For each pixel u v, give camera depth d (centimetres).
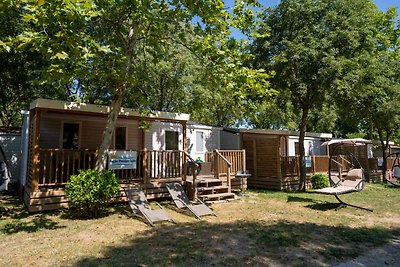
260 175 1524
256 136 1606
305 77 1196
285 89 1347
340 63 1130
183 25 1012
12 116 1956
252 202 1059
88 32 981
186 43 966
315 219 799
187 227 713
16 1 543
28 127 1055
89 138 1215
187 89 1903
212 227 712
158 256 507
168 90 1880
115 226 711
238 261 486
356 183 1048
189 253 523
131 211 866
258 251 536
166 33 948
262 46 1320
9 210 884
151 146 1362
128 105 1678
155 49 1095
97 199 777
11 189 1348
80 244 573
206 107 2208
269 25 1351
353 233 655
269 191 1378
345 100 1351
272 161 1475
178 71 1778
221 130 1708
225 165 1286
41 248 549
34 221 746
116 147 1255
